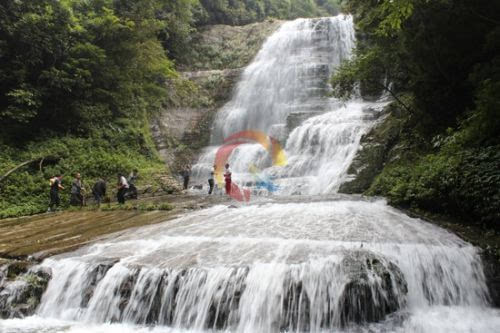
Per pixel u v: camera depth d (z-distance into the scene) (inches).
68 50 940.6
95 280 349.4
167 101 1200.8
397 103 740.7
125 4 1066.7
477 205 425.1
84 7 1040.2
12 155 845.2
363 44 830.5
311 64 1175.6
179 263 343.0
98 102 1013.2
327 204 526.0
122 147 998.4
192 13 1493.6
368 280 308.3
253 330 299.1
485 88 456.8
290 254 339.9
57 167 845.2
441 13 537.6
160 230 452.8
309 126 887.7
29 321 330.3
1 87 896.9
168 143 1108.5
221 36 1541.6
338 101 1067.9
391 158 652.7
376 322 302.5
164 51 1293.1
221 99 1255.5
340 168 748.0
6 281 362.6
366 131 743.7
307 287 306.3
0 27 859.4
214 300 310.7
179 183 932.6
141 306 326.6
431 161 523.2
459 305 338.3
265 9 1934.1
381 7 506.0
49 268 370.9
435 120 605.9
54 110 931.3
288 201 564.7
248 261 333.1
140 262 351.9
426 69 596.4
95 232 479.8
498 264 360.5
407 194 496.1
